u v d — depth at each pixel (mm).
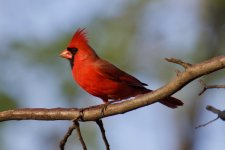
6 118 8422
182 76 7145
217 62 6938
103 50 14453
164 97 7469
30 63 13695
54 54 13719
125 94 10000
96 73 9820
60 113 8250
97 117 8070
